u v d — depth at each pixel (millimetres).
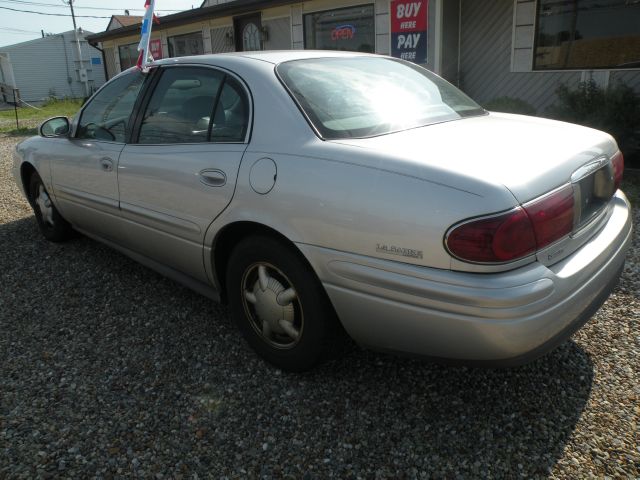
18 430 2342
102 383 2674
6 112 25297
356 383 2629
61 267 4195
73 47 39281
